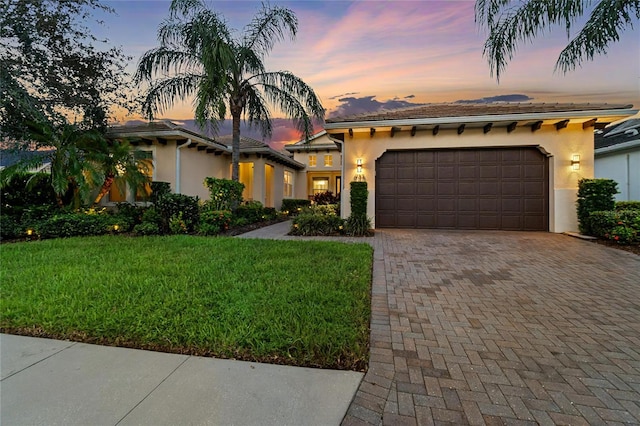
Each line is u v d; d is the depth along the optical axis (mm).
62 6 9445
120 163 9773
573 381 2133
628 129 12664
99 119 10961
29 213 8656
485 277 4672
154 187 10641
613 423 1738
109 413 1787
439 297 3832
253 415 1779
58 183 8602
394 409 1862
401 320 3166
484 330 2936
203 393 1969
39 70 9672
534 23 5121
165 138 11227
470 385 2092
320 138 22484
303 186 21484
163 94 9719
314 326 2750
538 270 5035
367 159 9930
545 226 9258
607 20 4746
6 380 2090
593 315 3270
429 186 9859
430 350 2564
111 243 6867
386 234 8773
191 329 2705
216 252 5895
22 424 1695
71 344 2584
